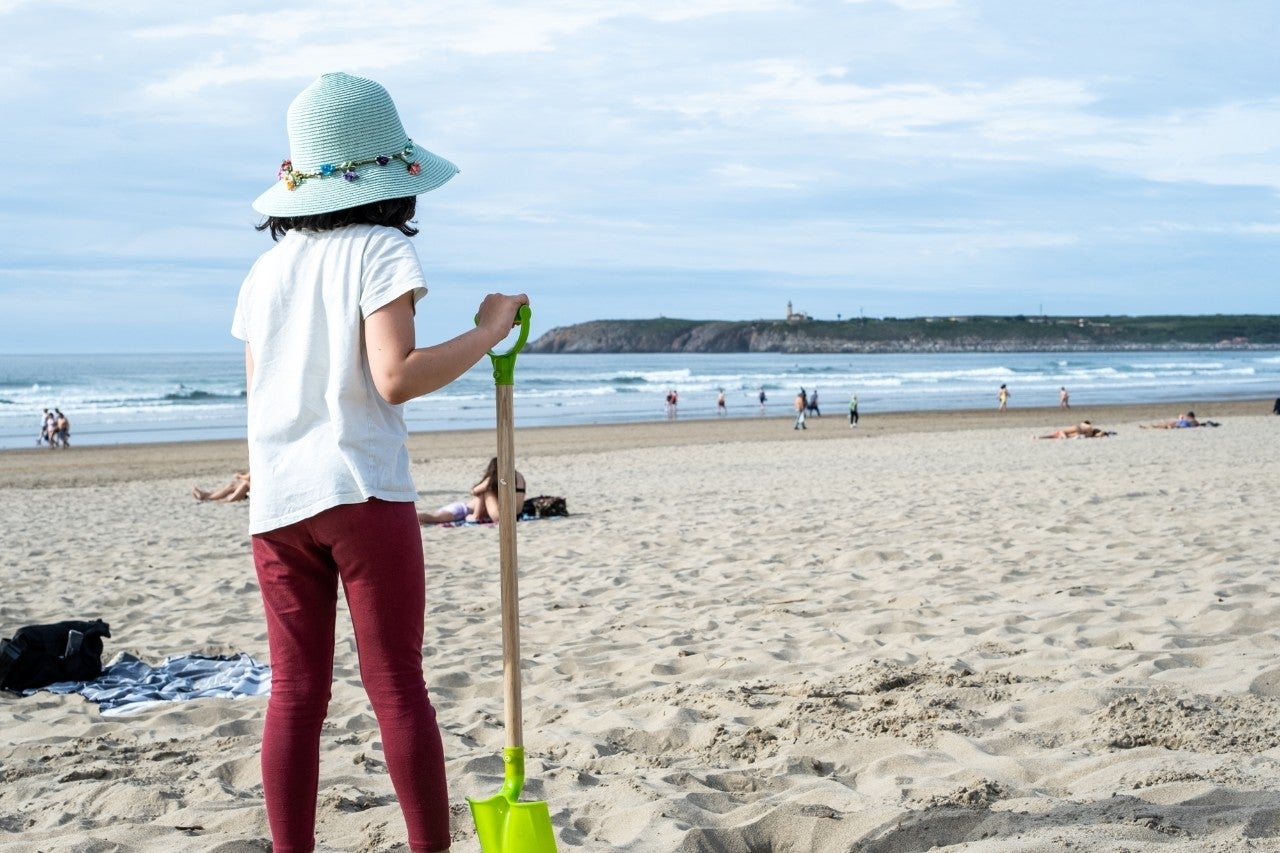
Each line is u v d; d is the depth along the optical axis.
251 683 5.30
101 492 19.23
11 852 3.09
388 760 2.38
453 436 36.50
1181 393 65.88
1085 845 2.63
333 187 2.38
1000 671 4.71
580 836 3.09
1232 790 2.95
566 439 34.75
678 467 21.67
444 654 5.80
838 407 55.69
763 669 5.08
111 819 3.43
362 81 2.44
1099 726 3.73
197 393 60.34
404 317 2.31
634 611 6.82
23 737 4.52
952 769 3.43
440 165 2.54
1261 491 11.40
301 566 2.41
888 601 6.64
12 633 6.92
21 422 47.88
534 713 4.55
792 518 11.27
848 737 3.83
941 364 133.62
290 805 2.42
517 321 2.49
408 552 2.36
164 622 7.14
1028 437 28.94
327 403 2.33
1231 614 5.42
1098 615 5.77
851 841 2.88
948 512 10.93
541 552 9.75
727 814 3.14
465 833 3.11
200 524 13.58
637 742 4.05
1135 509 10.33
